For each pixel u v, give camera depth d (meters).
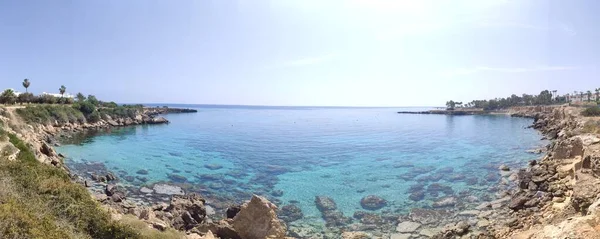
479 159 42.97
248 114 195.75
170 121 119.94
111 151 49.31
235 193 28.64
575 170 24.67
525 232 17.02
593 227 12.88
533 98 176.25
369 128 95.50
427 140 64.56
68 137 65.25
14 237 8.37
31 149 29.86
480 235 18.88
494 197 26.42
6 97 77.81
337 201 26.47
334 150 52.34
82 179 31.47
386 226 21.47
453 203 25.39
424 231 20.50
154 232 14.14
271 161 43.06
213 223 19.89
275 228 17.94
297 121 130.00
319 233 20.50
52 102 96.56
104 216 13.11
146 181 31.89
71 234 10.56
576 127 48.75
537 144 54.97
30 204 10.93
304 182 32.34
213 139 65.94
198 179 33.19
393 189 29.67
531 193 24.19
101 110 95.69
